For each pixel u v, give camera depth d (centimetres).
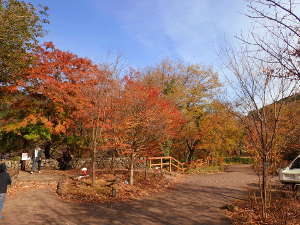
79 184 1274
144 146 1430
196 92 2714
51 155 2188
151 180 1602
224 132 2473
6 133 1839
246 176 2061
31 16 1176
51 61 1681
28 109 1739
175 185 1570
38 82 1678
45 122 1689
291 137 848
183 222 769
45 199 1006
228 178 1933
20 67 1295
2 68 1205
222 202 1064
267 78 721
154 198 1145
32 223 713
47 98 1777
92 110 1239
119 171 1852
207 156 2844
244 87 816
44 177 1422
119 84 1302
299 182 1204
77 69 1633
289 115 782
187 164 2556
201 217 827
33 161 1644
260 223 744
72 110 1634
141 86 1366
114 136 1305
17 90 1703
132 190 1261
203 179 1877
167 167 2322
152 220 785
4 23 1039
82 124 1502
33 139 1822
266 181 818
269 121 779
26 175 1477
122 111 1296
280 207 884
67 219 767
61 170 1906
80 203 984
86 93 1288
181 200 1104
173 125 1539
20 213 806
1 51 1111
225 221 782
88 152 2075
